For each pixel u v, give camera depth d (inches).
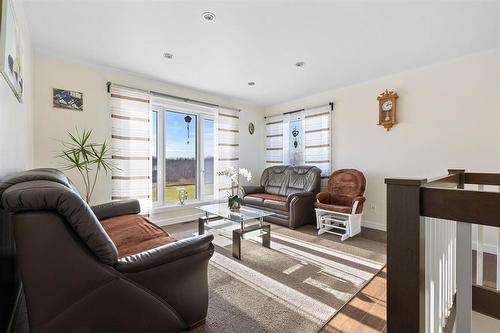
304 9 81.7
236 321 63.2
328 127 171.9
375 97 149.9
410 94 136.0
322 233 137.9
